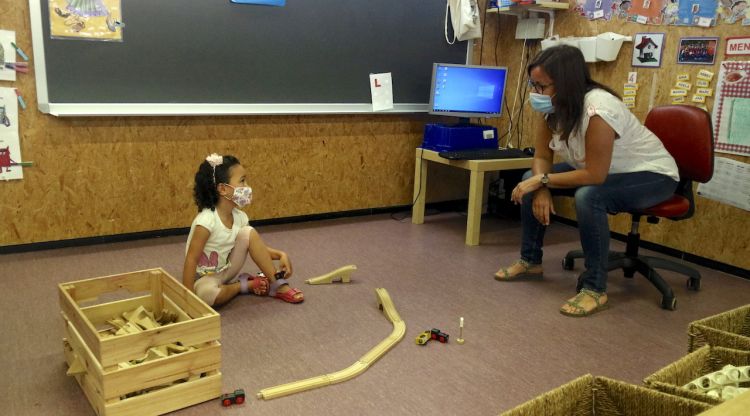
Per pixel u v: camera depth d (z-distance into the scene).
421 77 4.11
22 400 1.75
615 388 1.24
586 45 3.63
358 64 3.82
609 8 3.61
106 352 1.56
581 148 2.61
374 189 4.12
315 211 3.92
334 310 2.48
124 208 3.28
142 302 2.08
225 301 2.50
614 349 2.22
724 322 1.62
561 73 2.48
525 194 2.85
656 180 2.61
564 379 1.98
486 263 3.17
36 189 3.03
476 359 2.10
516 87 4.28
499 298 2.69
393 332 2.26
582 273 2.84
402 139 4.15
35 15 2.84
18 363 1.96
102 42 3.01
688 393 1.19
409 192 4.28
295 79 3.62
